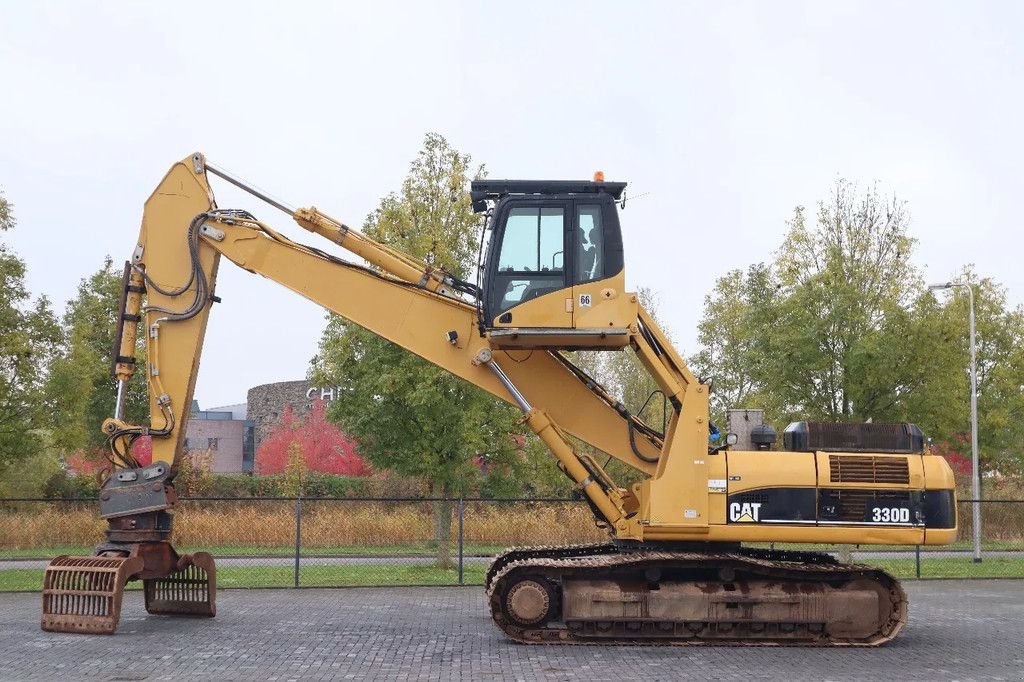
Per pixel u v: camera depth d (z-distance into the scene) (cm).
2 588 1909
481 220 2338
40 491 3119
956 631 1469
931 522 1361
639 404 3678
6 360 2027
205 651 1240
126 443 1466
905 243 2473
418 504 2891
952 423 2473
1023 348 3706
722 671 1138
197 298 1456
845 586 1360
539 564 1321
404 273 1433
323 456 3838
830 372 2398
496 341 1362
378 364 2194
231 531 2683
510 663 1179
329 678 1079
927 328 2327
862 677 1109
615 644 1324
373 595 1872
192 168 1470
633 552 1391
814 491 1353
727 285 4725
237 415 6794
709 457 1359
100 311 3594
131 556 1402
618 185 1359
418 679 1077
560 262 1347
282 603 1741
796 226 2545
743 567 1345
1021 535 3259
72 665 1145
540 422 1400
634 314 1341
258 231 1447
